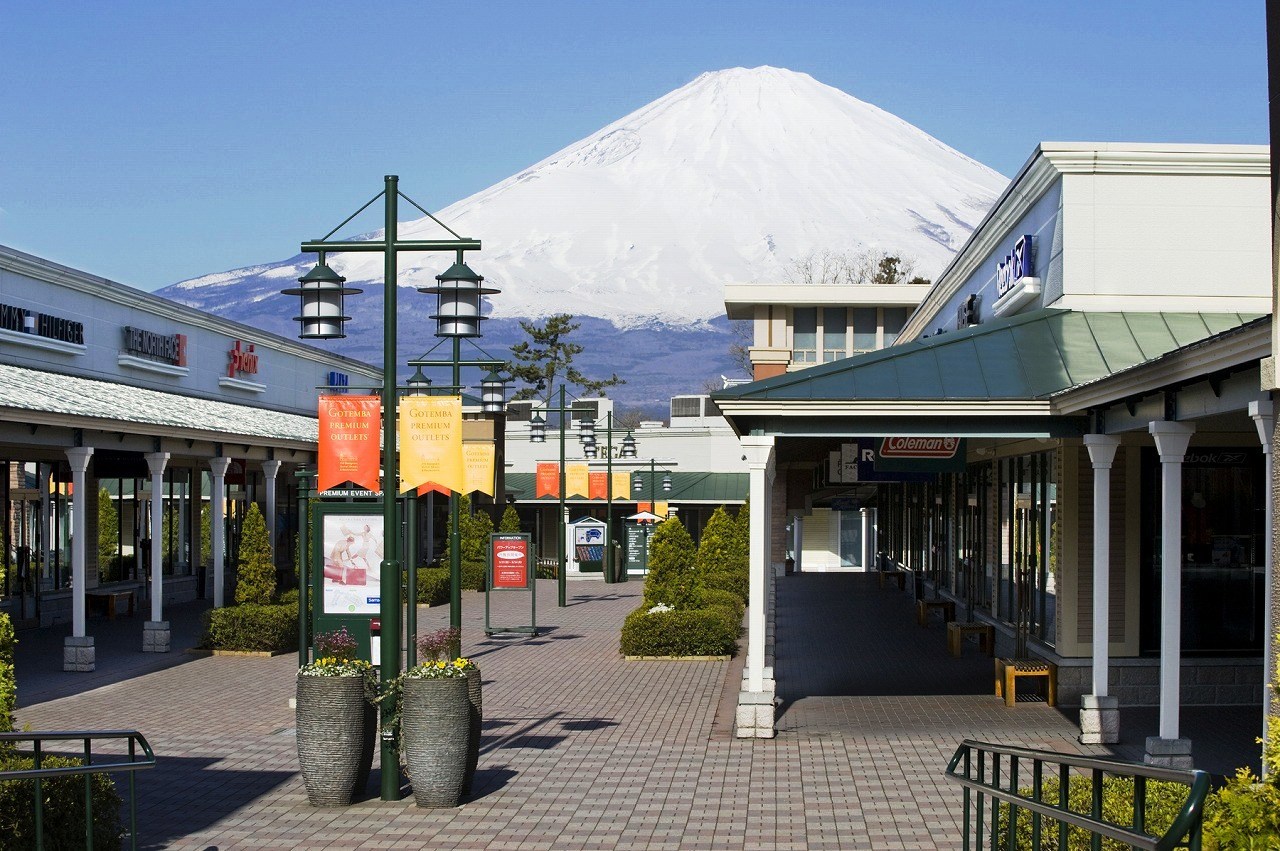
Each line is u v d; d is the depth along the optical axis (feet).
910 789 40.96
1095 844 20.10
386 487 41.01
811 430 50.57
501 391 78.18
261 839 35.45
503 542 89.71
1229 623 55.42
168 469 118.73
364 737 39.65
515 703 59.41
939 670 68.44
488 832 36.14
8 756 29.07
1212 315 58.03
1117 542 55.36
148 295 108.58
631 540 153.99
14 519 91.35
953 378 50.37
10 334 87.40
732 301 167.32
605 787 41.68
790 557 162.40
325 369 156.66
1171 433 39.96
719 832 35.94
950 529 94.48
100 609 102.78
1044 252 63.10
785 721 53.62
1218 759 44.27
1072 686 55.88
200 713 57.11
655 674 69.31
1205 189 59.00
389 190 42.27
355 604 58.85
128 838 35.12
